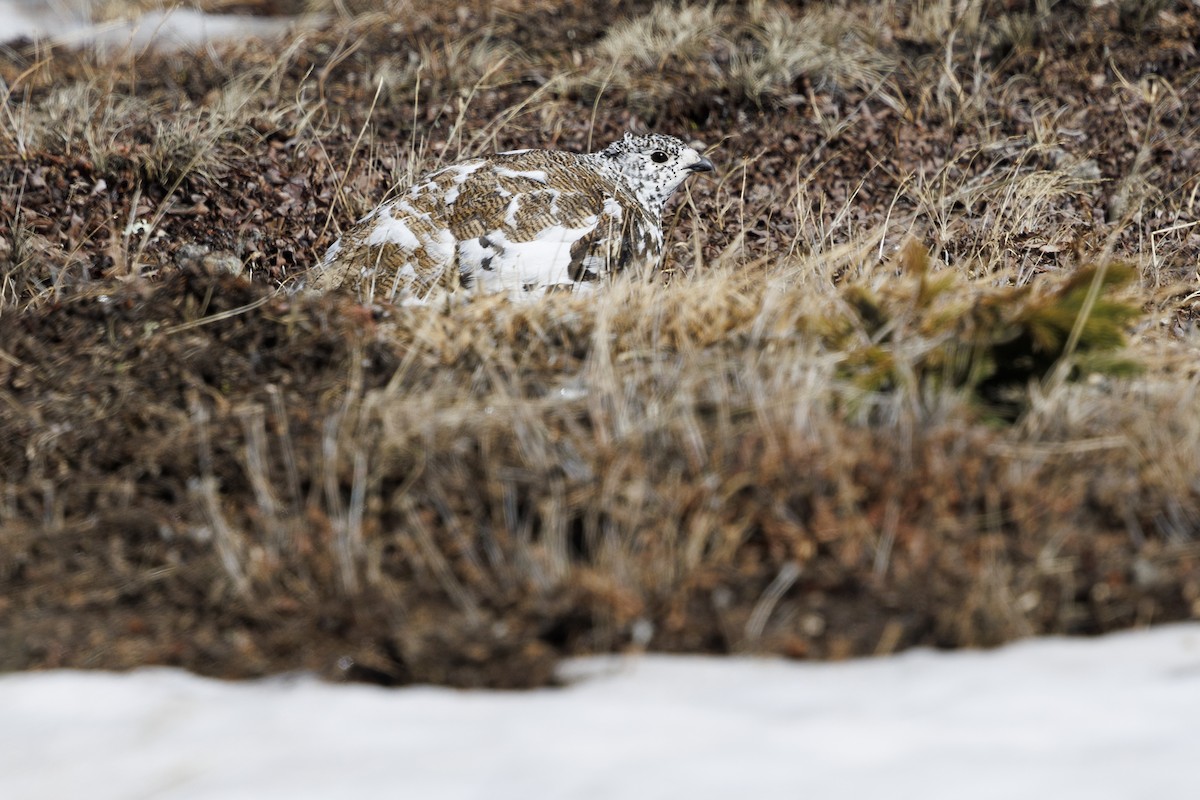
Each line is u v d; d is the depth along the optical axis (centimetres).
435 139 3189
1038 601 1402
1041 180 2936
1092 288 1750
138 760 1159
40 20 4894
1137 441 1625
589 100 3353
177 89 3588
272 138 3056
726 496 1522
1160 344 2000
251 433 1739
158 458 1719
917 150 3100
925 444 1581
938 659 1306
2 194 2750
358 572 1491
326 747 1164
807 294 2084
